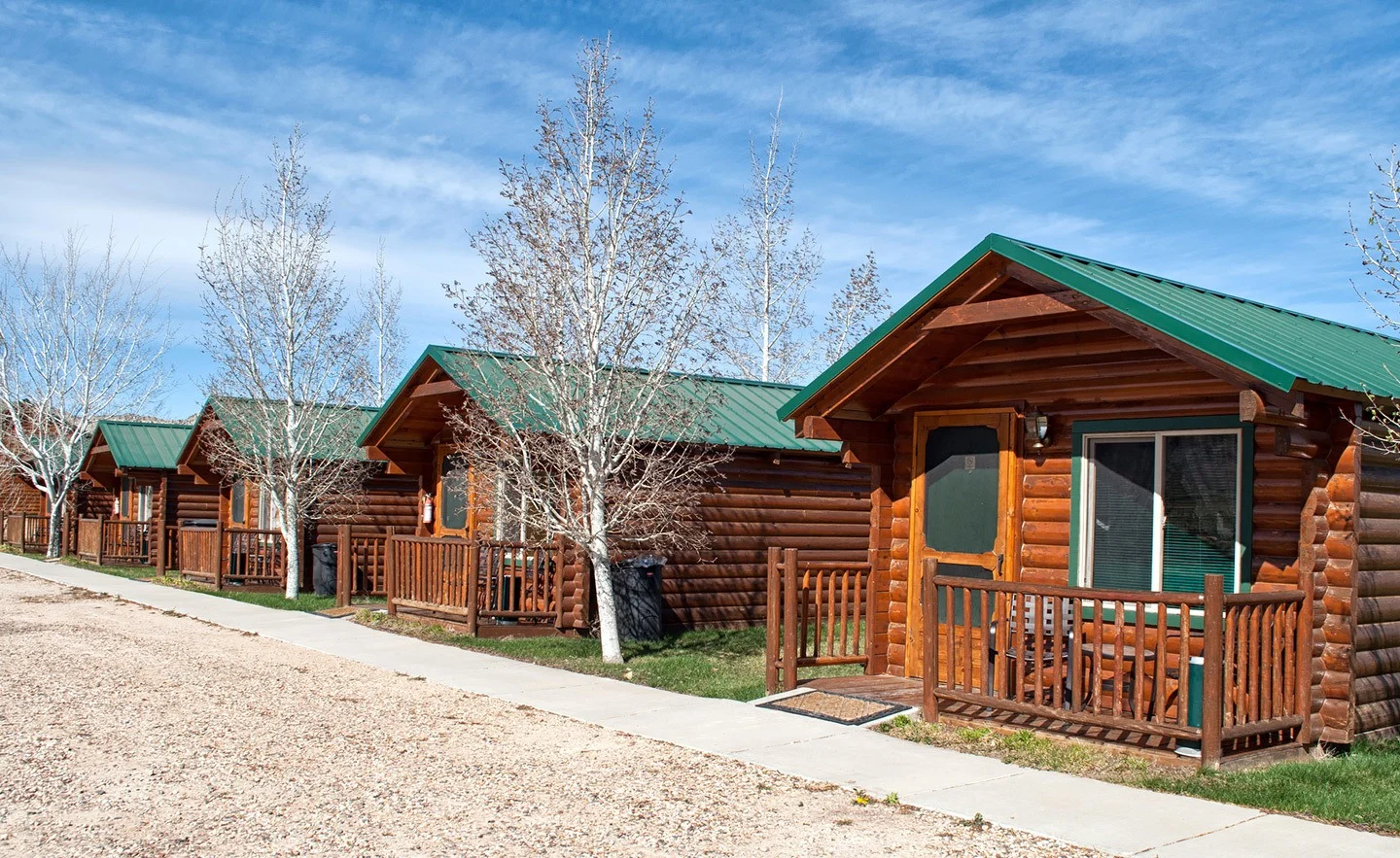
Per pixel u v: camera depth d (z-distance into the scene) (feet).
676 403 48.32
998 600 30.17
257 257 72.08
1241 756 26.48
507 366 47.37
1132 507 32.01
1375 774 26.04
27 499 136.05
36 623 55.26
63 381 112.37
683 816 22.98
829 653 37.96
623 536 48.62
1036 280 30.76
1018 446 34.88
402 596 56.34
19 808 23.22
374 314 151.43
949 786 25.23
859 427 38.17
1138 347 31.96
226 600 67.26
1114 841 21.36
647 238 45.39
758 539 58.59
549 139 45.39
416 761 27.61
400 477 77.36
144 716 32.53
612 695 36.73
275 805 23.67
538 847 21.03
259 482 72.95
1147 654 31.04
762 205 108.68
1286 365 26.03
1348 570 27.99
